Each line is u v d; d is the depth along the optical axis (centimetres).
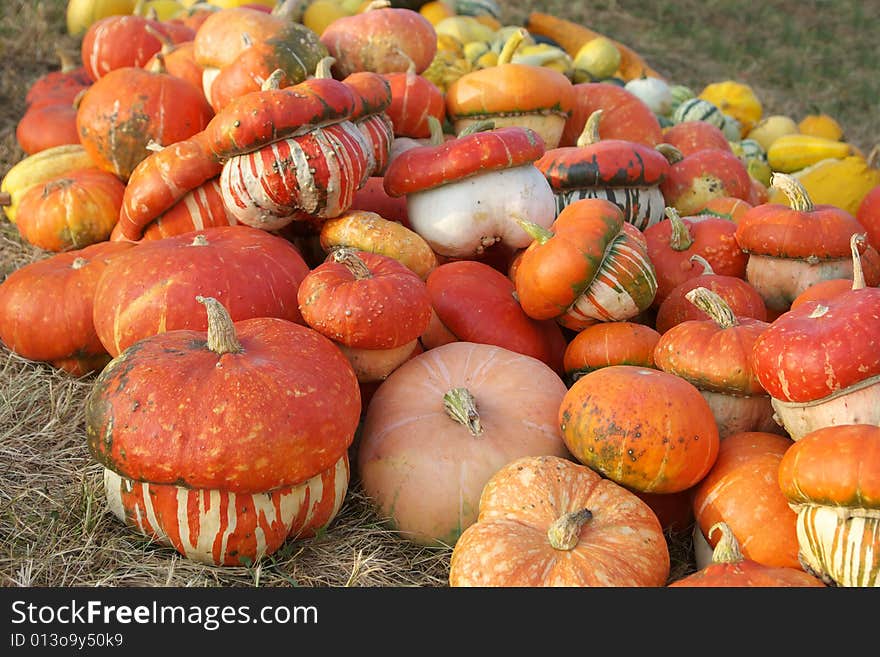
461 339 339
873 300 260
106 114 400
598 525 252
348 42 433
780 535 256
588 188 394
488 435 287
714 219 390
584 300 323
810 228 348
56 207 413
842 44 1128
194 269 302
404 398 300
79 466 306
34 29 709
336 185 324
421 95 429
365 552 279
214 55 407
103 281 313
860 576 231
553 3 1071
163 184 347
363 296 287
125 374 249
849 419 258
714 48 1047
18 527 272
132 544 268
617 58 668
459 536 281
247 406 242
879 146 502
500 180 349
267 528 257
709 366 289
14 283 352
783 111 881
